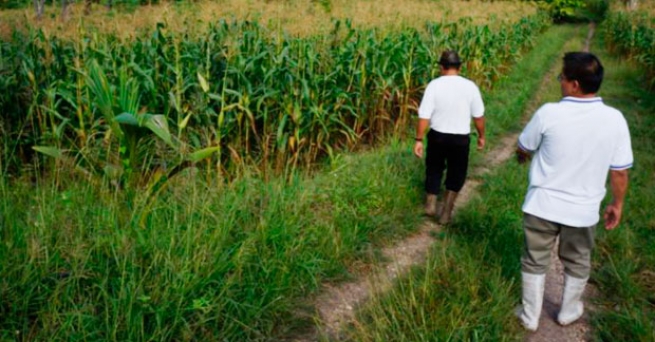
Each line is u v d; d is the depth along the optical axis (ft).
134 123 11.66
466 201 18.30
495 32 46.09
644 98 36.06
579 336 10.66
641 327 10.20
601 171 9.46
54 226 10.74
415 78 29.45
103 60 19.24
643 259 13.38
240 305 9.97
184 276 9.83
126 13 21.33
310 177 19.75
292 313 10.61
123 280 9.09
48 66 19.11
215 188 14.70
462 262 12.53
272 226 12.67
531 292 10.40
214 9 21.35
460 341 9.66
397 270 12.81
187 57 18.54
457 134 15.20
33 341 8.41
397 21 31.68
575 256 10.29
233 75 19.45
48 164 16.71
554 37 80.33
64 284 9.39
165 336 8.77
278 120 20.48
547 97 36.78
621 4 90.22
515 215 16.21
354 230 14.11
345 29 26.27
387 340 9.57
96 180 13.24
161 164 13.00
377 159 20.11
